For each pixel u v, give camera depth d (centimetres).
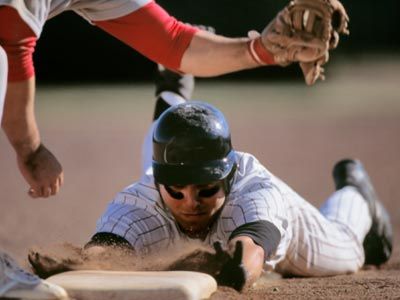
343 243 1499
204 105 1166
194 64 1223
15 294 950
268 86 7300
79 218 2367
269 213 1157
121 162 3647
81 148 4094
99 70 7494
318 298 1132
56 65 7419
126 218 1188
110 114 5525
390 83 7425
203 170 1111
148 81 7531
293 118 5338
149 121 5153
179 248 1196
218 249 1032
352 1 9044
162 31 1220
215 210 1153
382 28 9019
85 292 970
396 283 1280
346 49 8838
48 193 1223
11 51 1091
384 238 1681
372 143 4222
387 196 2769
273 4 7481
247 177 1230
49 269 1053
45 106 5966
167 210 1198
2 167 3584
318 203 2605
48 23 7344
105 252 1114
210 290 1020
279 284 1293
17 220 2312
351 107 5950
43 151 1209
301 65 1150
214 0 7462
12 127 1168
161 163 1124
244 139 4303
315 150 3944
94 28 7456
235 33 7481
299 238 1407
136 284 975
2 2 1050
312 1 1073
